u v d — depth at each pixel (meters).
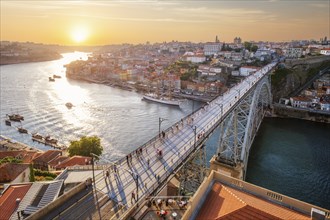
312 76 181.25
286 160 87.94
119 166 38.78
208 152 91.81
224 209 24.56
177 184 43.91
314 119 138.25
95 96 192.38
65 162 65.56
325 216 23.75
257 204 25.78
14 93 187.88
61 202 31.11
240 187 29.78
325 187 72.06
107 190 34.50
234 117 74.38
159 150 46.53
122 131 117.81
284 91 167.88
